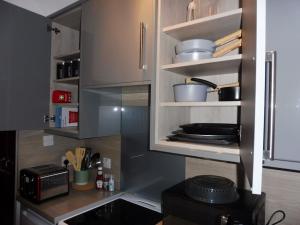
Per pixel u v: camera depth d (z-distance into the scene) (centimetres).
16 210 158
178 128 124
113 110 169
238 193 104
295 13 75
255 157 51
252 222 85
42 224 134
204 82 111
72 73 162
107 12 129
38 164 174
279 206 105
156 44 109
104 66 130
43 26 160
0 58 136
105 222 130
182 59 106
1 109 137
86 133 150
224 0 124
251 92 58
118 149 175
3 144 170
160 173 150
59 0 171
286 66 76
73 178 181
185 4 132
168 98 117
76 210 138
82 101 147
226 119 123
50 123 168
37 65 157
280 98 76
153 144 110
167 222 106
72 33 181
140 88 142
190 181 109
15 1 149
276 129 77
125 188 170
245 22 77
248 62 65
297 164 74
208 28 106
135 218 135
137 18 115
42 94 161
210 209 91
